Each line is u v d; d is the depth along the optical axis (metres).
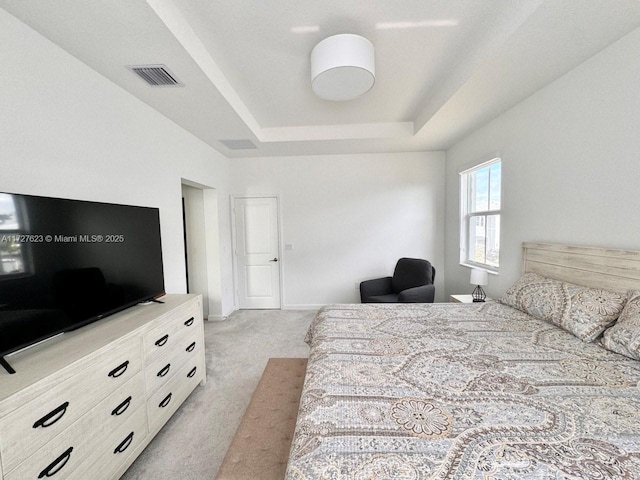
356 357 1.45
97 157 1.80
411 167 4.12
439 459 0.79
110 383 1.28
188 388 2.01
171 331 1.81
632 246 1.60
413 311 2.21
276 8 1.53
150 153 2.36
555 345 1.51
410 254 4.20
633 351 1.30
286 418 1.62
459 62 2.11
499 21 1.64
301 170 4.20
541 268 2.22
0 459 0.84
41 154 1.44
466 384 1.17
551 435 0.87
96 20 1.35
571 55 1.77
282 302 4.35
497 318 1.98
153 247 2.00
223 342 3.12
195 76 1.89
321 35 1.77
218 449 1.60
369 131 3.38
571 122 1.95
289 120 3.20
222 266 3.94
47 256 1.25
